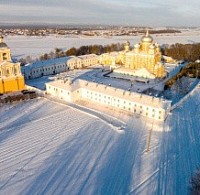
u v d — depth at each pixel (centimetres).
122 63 16712
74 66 16225
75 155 6206
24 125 7838
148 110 8350
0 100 9494
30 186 5144
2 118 8338
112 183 5225
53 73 14975
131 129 7600
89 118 8388
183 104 9506
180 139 7000
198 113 8756
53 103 9719
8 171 5603
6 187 5116
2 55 10288
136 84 12606
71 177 5409
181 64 17150
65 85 10050
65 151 6381
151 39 14988
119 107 9156
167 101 8419
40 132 7381
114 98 9181
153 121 8125
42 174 5506
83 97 10212
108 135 7231
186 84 11906
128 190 5016
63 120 8231
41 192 4984
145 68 13825
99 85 9900
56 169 5672
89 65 17200
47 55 19550
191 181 5147
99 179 5347
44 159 6038
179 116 8481
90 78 13725
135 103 8619
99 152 6347
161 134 7275
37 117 8462
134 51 15075
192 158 6106
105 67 16588
